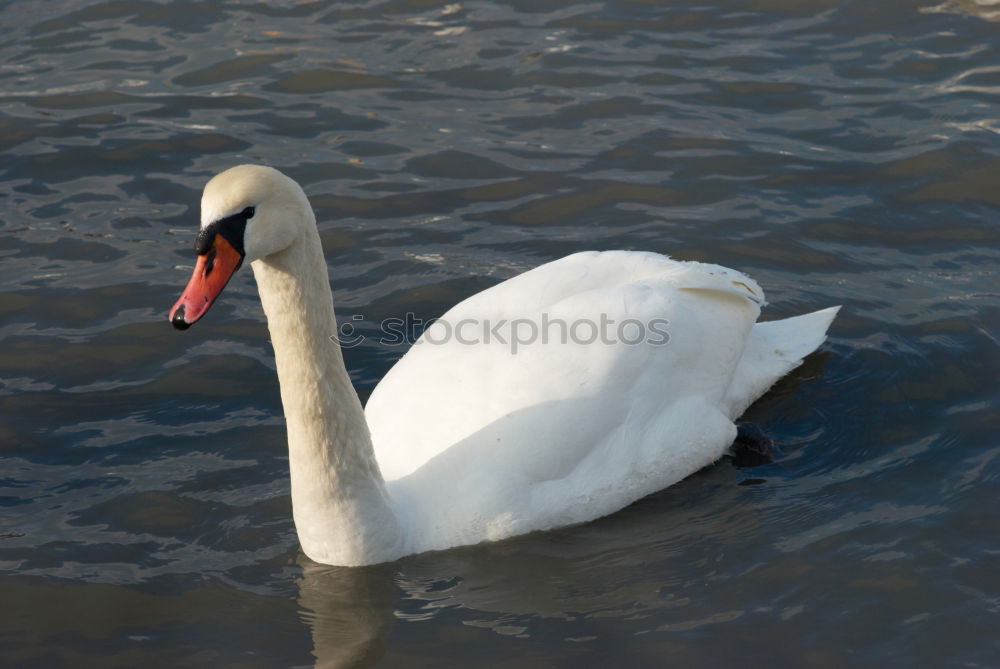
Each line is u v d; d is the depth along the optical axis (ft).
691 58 57.26
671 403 35.99
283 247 28.19
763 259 45.21
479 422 34.06
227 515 34.24
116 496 34.94
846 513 34.01
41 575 31.94
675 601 31.07
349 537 31.89
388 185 49.57
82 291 43.98
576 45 58.49
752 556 32.60
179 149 52.03
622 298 35.94
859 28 59.11
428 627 30.42
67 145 52.34
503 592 31.71
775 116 53.11
